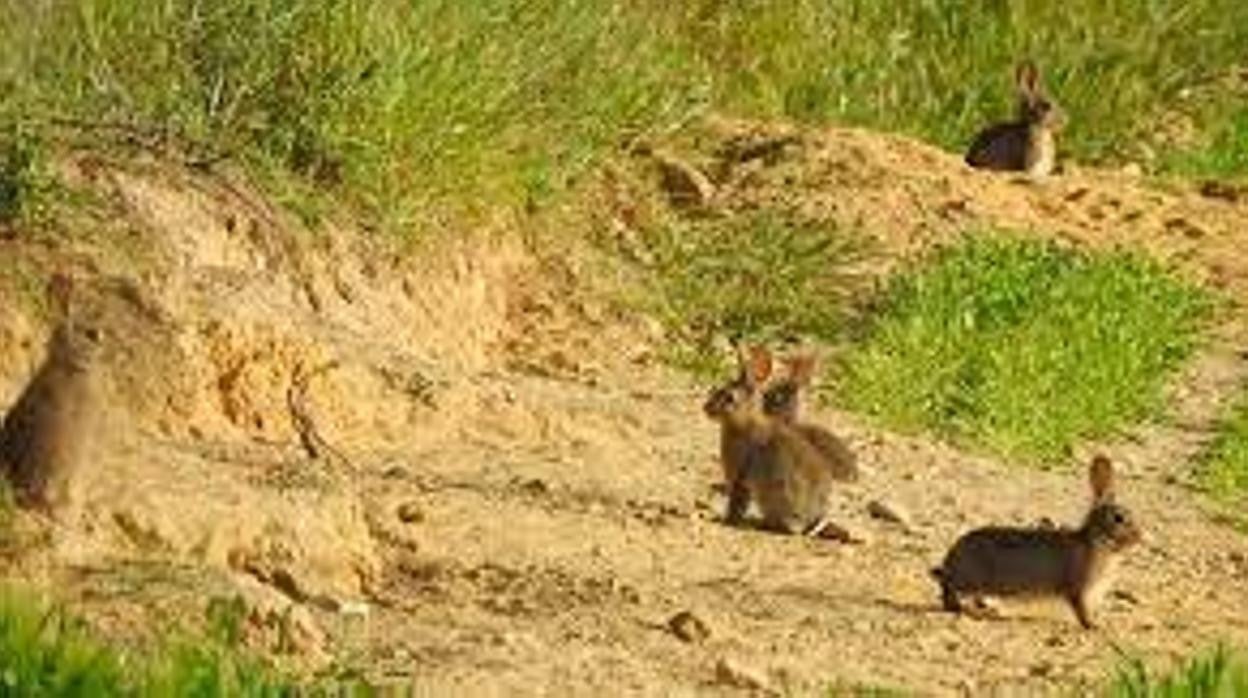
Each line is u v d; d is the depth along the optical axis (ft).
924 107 143.84
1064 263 125.18
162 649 66.95
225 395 91.61
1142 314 122.42
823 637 79.05
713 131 129.49
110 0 102.83
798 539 90.12
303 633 71.15
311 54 105.81
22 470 72.90
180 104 101.19
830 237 122.42
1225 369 121.49
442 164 108.47
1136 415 113.80
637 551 86.12
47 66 99.86
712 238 120.67
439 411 96.58
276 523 77.97
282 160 103.45
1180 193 139.44
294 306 97.91
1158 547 95.86
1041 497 100.83
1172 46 153.99
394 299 104.47
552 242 116.37
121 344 89.15
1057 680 77.05
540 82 116.98
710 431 103.04
